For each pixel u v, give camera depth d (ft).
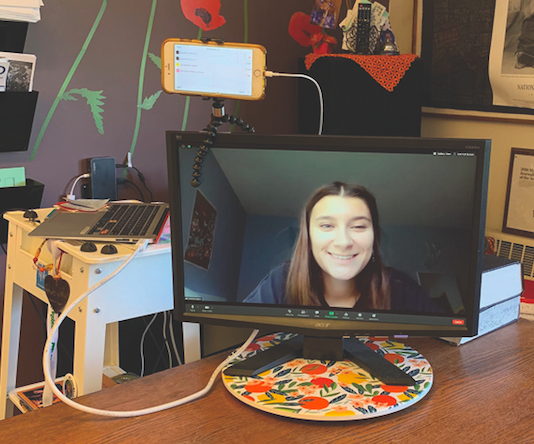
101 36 6.42
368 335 3.23
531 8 5.82
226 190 3.19
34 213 4.78
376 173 3.02
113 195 6.69
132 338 6.59
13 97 5.42
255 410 3.00
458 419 2.87
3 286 6.21
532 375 3.32
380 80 6.46
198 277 3.32
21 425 2.87
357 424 2.85
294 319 3.28
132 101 6.80
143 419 2.93
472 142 2.90
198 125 7.40
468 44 6.56
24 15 5.25
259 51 3.11
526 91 6.01
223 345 5.34
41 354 6.64
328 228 3.14
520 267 4.06
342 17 7.79
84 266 3.85
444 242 3.07
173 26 6.95
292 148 3.05
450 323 3.15
